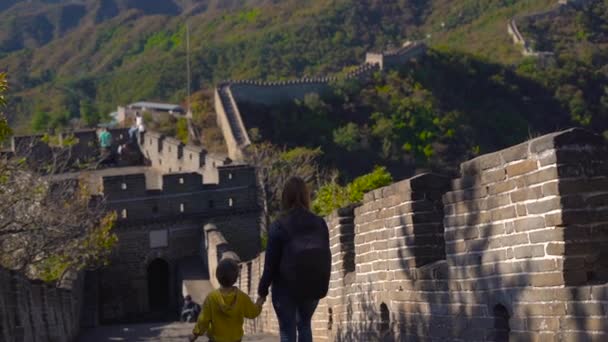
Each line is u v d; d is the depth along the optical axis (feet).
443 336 36.17
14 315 59.82
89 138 191.21
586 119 288.51
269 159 209.87
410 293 39.40
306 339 33.40
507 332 32.04
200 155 169.68
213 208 155.74
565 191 27.96
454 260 34.63
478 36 418.10
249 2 568.82
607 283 26.91
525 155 29.71
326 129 299.79
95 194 152.56
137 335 99.25
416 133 292.61
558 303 28.25
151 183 171.73
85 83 439.22
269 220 164.25
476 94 319.88
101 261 127.54
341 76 329.72
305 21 473.67
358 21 474.49
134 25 544.21
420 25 472.85
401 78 328.29
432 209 39.14
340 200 118.62
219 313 33.71
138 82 428.56
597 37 384.47
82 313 125.70
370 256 44.39
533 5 424.87
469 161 33.22
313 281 32.81
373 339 44.32
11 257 80.59
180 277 146.92
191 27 512.63
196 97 314.14
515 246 30.50
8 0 646.74
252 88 311.06
